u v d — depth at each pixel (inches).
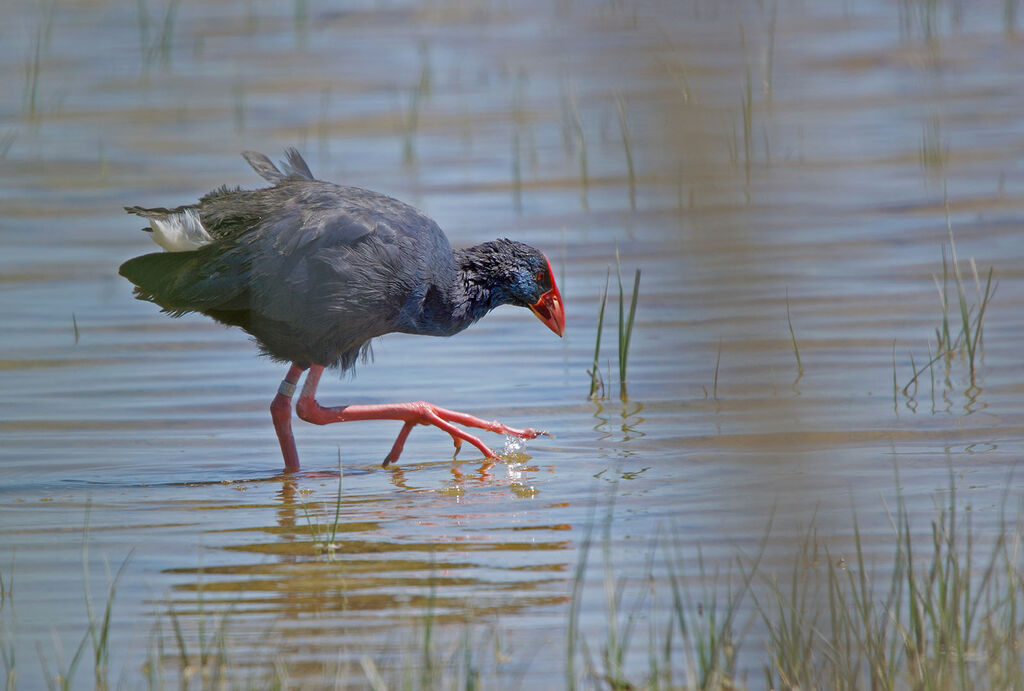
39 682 280.7
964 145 800.9
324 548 356.2
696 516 371.6
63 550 356.8
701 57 1016.2
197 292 430.3
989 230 661.3
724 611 307.4
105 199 739.4
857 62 987.9
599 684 272.8
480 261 482.9
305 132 866.8
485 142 849.5
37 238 684.1
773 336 546.9
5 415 479.8
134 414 486.0
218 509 394.0
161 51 1067.3
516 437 454.0
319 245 426.0
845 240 658.8
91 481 421.1
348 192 444.8
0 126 881.5
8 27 1136.2
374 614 310.3
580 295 605.6
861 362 514.6
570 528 367.2
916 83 933.8
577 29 1122.7
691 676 268.5
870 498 378.3
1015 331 540.1
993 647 275.4
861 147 810.2
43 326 573.6
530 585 326.3
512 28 1134.4
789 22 1106.1
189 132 866.8
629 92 941.8
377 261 431.5
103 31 1132.5
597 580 328.2
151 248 671.8
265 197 441.7
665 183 764.0
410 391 512.1
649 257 648.4
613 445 443.5
